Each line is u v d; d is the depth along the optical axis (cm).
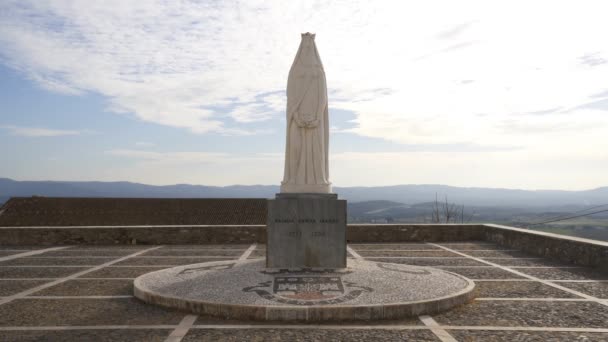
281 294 806
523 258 1392
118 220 3559
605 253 1170
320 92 1122
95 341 638
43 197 3747
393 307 738
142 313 773
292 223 1047
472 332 673
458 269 1194
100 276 1103
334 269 1021
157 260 1362
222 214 3641
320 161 1115
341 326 701
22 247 1681
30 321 731
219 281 902
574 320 731
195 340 640
